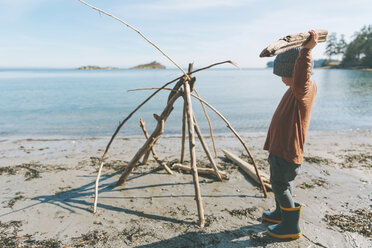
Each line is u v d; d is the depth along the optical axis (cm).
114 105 1727
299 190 391
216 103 1795
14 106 1650
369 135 834
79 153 621
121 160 544
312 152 609
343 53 12162
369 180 431
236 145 701
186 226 291
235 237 270
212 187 402
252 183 418
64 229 285
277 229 266
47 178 439
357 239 267
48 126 1055
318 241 263
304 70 206
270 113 1362
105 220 305
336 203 349
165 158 554
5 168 488
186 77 352
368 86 3119
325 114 1303
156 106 1705
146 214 320
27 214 318
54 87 3497
